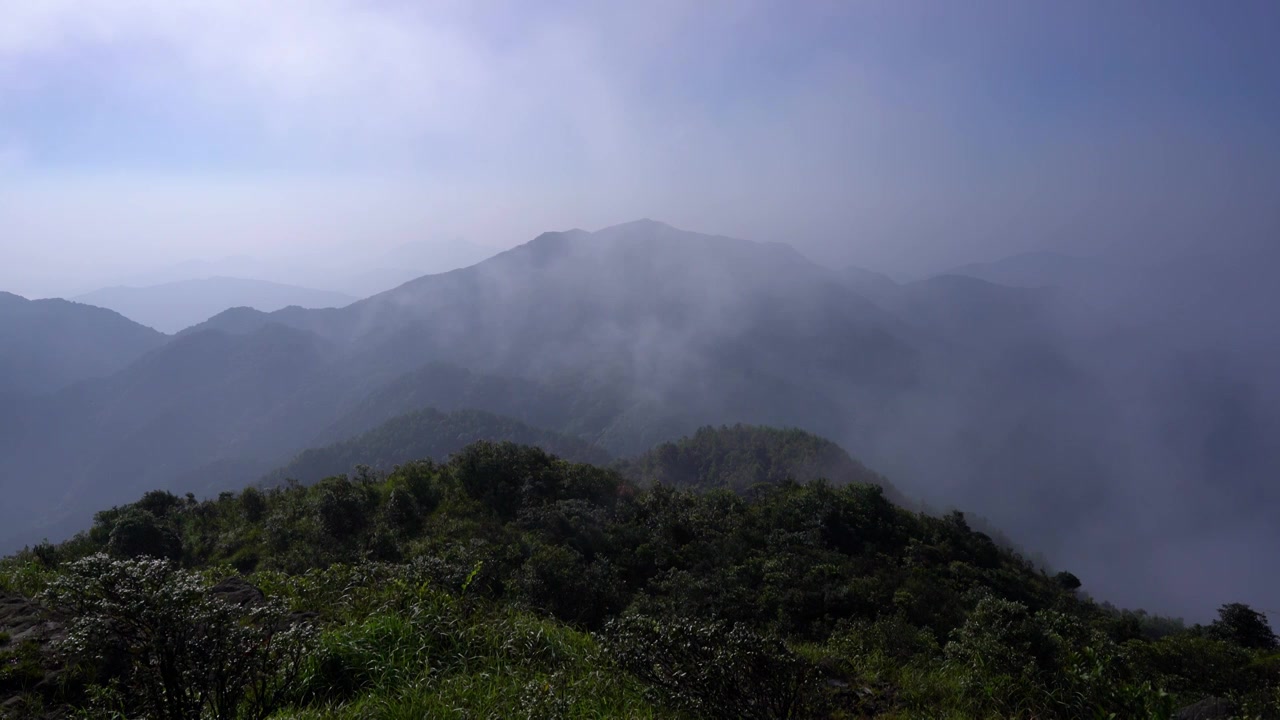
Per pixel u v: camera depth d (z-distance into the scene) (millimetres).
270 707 3104
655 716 3627
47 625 4043
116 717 3090
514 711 3525
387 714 3393
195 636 2824
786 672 3602
